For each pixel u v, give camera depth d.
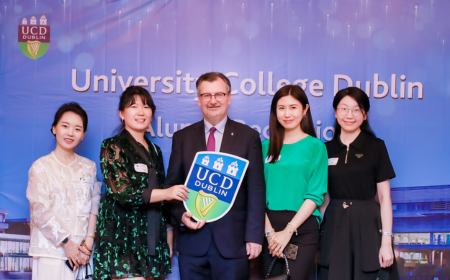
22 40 2.63
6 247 2.60
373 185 2.19
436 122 2.67
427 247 2.66
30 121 2.62
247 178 2.04
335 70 2.66
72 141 2.18
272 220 2.12
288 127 2.17
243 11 2.63
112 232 2.02
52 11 2.63
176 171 2.10
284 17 2.65
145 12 2.63
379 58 2.67
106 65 2.63
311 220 2.10
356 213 2.14
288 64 2.65
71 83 2.63
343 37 2.66
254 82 2.64
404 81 2.68
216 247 1.98
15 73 2.62
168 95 2.64
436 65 2.67
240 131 2.09
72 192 2.14
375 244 2.11
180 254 2.08
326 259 2.18
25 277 2.61
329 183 2.26
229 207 1.98
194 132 2.15
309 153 2.14
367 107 2.26
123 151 2.08
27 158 2.61
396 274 2.18
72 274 2.11
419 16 2.67
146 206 2.13
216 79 2.06
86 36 2.63
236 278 1.96
